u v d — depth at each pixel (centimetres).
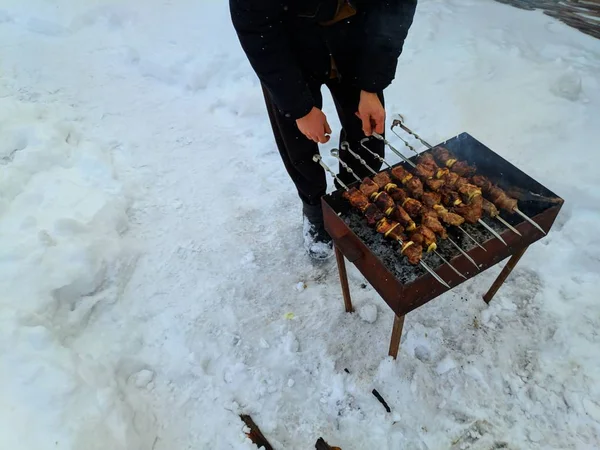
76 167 336
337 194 221
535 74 358
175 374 244
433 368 239
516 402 227
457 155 241
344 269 239
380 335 254
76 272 266
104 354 246
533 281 266
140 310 270
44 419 208
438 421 222
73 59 448
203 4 481
